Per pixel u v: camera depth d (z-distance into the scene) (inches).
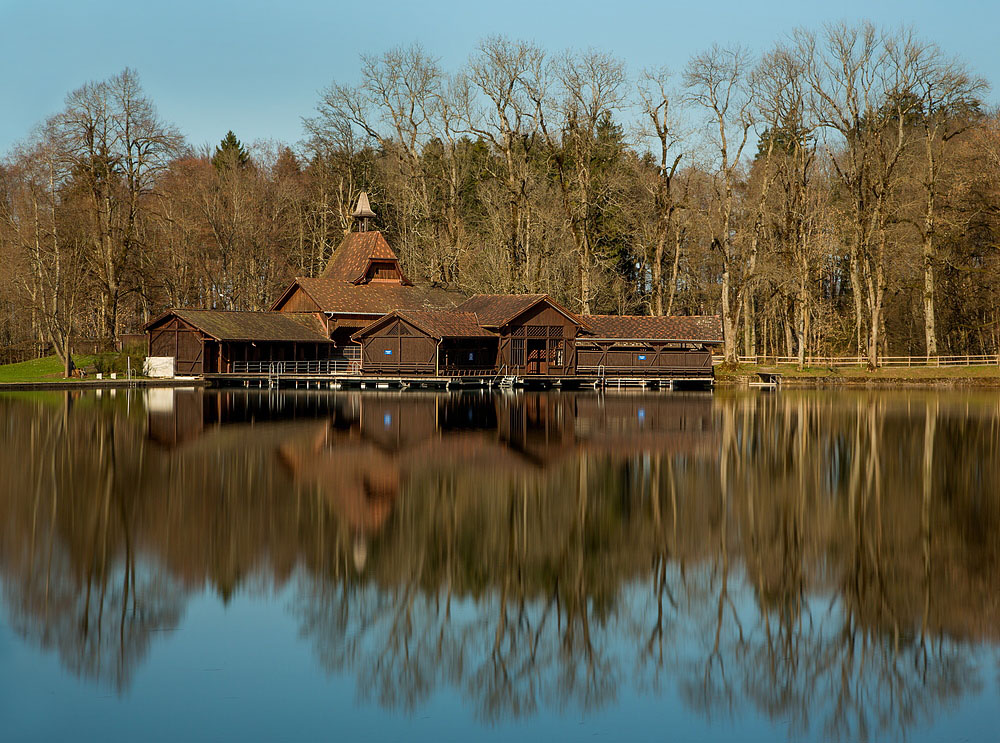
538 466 1368.1
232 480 1218.6
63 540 903.7
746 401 2603.3
